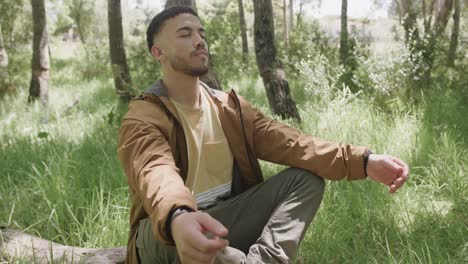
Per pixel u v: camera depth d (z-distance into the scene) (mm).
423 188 4379
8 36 14117
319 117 6891
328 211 3793
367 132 5785
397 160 2348
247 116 2480
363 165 2365
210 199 2395
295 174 2324
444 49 9398
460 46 11312
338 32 13820
